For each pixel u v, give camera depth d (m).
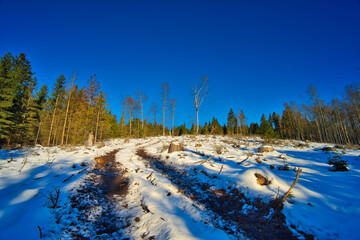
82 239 4.14
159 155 15.09
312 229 4.63
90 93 25.02
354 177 7.37
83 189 6.88
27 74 26.16
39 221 4.15
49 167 9.38
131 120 38.75
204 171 9.58
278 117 50.28
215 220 5.39
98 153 15.87
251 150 15.52
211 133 33.28
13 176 7.48
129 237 4.44
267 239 4.54
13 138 21.41
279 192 6.32
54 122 27.44
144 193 6.86
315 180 7.43
